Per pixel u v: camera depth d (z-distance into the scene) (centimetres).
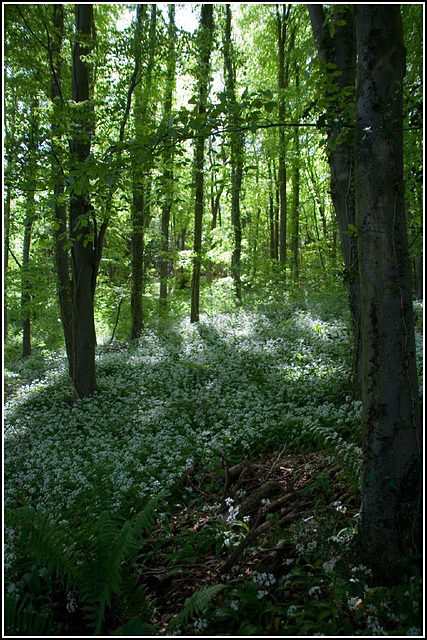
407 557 310
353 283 671
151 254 1856
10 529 413
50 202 494
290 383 823
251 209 2461
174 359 1199
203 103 397
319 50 630
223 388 888
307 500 439
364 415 335
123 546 345
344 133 410
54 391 1127
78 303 1023
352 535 347
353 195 648
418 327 1013
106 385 1059
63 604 350
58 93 970
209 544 409
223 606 318
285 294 1650
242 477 527
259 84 1759
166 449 618
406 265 327
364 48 330
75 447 721
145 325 1841
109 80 998
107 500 465
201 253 1638
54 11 1023
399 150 330
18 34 878
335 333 1103
